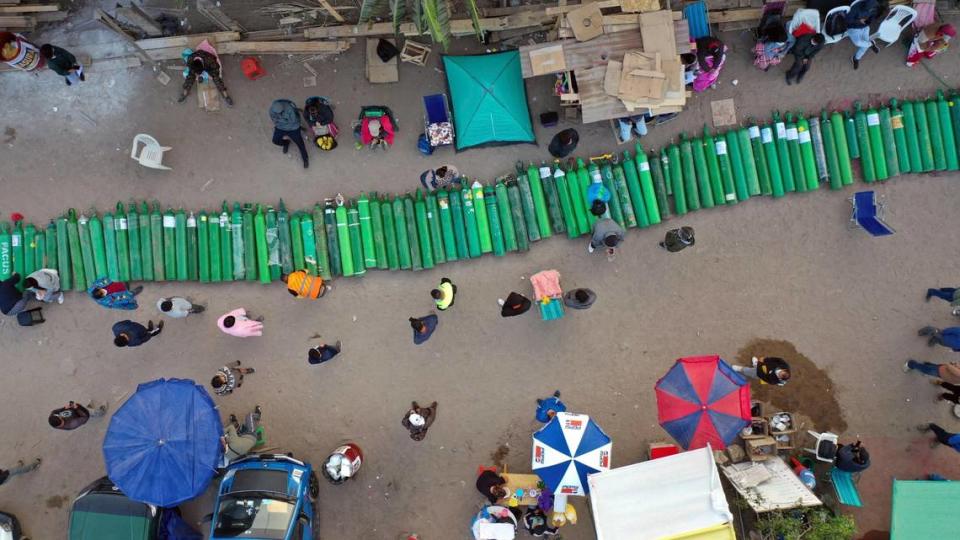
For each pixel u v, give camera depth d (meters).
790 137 14.72
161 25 15.28
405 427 14.89
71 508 14.55
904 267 15.02
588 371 15.16
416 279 15.25
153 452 12.95
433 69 15.20
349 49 15.28
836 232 15.09
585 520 15.05
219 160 15.28
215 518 13.84
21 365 15.34
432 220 14.85
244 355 15.26
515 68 14.19
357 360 15.24
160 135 15.35
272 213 14.88
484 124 14.10
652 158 14.69
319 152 15.26
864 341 15.02
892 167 14.77
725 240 15.15
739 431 12.90
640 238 15.16
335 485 15.22
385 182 15.23
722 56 13.78
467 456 15.16
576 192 14.73
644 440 15.07
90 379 15.29
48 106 15.39
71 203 15.29
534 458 13.30
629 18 13.65
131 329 13.91
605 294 15.16
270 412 15.27
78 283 15.00
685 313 15.16
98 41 15.36
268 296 15.30
